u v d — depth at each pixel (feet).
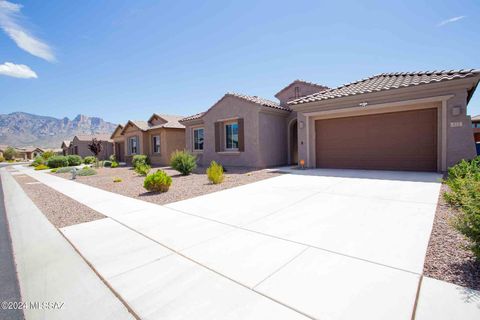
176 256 12.25
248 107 50.11
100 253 13.04
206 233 15.25
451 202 18.01
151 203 24.29
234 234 14.84
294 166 51.96
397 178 30.27
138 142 87.04
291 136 56.75
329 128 43.96
